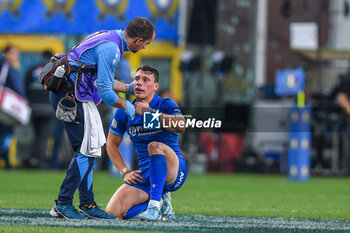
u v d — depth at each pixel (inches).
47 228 506.6
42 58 1653.5
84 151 611.8
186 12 1663.4
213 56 1672.0
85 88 612.1
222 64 1660.9
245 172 1818.4
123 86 644.7
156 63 1700.3
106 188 1127.6
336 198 1089.4
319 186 1392.7
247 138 1806.1
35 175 1493.6
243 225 584.7
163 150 604.1
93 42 611.8
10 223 547.5
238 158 1815.9
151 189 598.9
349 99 1702.8
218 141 1796.3
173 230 516.4
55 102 615.8
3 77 1478.8
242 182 1469.0
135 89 616.1
